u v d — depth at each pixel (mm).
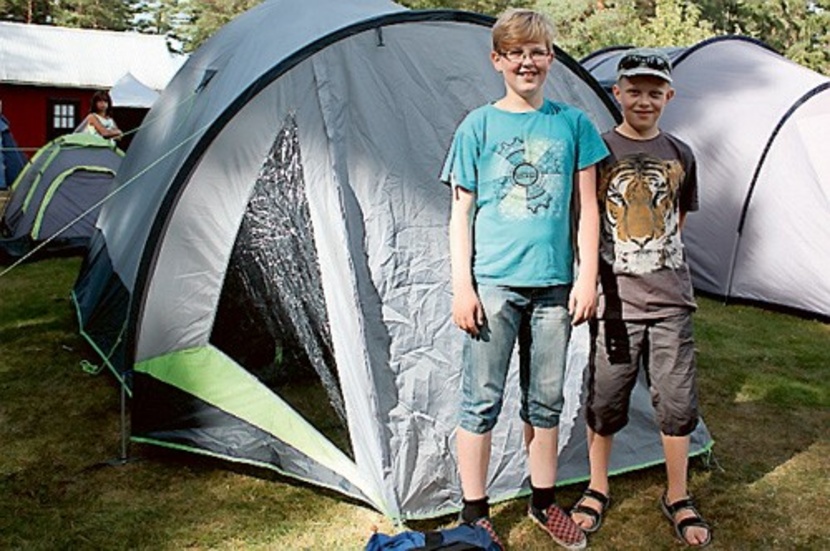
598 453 3057
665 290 2830
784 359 5039
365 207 3270
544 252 2619
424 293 3264
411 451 3059
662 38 17703
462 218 2643
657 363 2896
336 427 3215
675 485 3035
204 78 4473
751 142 6254
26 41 20750
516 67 2615
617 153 2883
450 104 3473
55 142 8242
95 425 3898
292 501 3178
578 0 22344
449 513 3016
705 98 6637
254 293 3383
